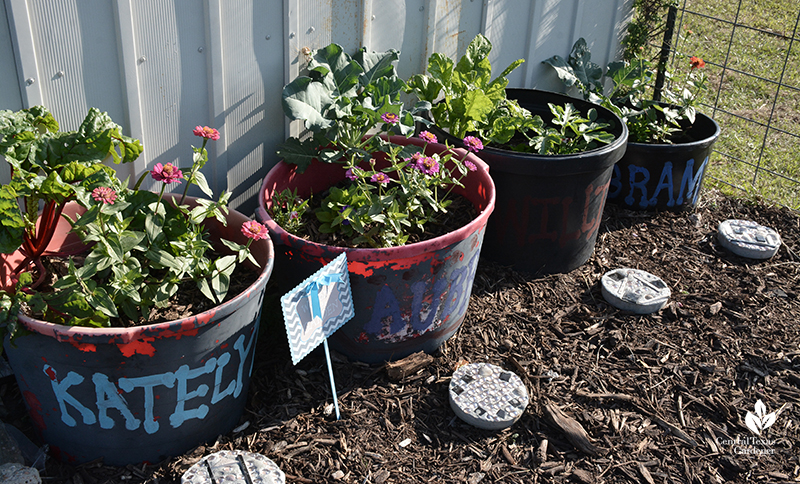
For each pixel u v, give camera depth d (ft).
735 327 11.43
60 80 8.49
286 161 10.29
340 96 10.62
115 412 7.50
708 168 16.92
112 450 7.91
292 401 9.25
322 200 10.23
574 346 10.74
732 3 26.78
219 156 10.37
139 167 9.62
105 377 7.16
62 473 8.01
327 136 10.72
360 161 11.05
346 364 9.90
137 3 8.64
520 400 9.34
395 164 9.67
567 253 12.32
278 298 10.00
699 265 13.19
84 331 6.75
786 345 11.05
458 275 9.59
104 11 8.47
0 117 7.60
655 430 9.29
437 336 10.12
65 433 7.82
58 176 7.38
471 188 10.88
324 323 8.48
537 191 11.36
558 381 10.00
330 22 10.73
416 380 9.78
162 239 7.98
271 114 10.80
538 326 11.10
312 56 10.57
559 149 12.48
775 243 13.55
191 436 8.18
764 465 8.81
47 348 6.98
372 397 9.41
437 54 11.61
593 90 15.30
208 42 9.46
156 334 6.93
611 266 12.96
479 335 10.77
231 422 8.70
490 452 8.77
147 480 7.98
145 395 7.44
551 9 13.89
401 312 9.39
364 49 11.21
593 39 15.38
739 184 16.28
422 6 11.87
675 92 15.38
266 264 8.29
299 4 10.18
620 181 14.35
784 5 26.66
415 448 8.75
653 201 14.47
